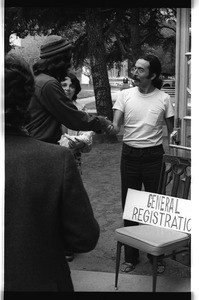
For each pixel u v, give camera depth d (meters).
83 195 1.46
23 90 1.48
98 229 1.51
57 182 1.41
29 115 1.53
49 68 2.83
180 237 2.80
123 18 10.95
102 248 3.90
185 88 3.38
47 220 1.40
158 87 3.33
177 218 2.95
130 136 3.31
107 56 12.55
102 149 8.79
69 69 2.97
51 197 1.40
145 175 3.32
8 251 1.37
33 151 1.43
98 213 4.87
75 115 2.84
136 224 3.40
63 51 2.83
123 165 3.40
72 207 1.42
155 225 3.04
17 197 1.38
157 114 3.25
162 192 3.26
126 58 12.03
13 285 1.37
